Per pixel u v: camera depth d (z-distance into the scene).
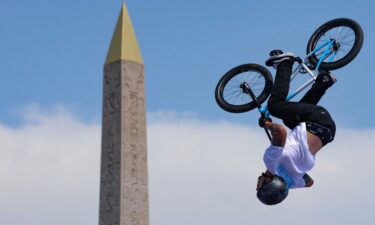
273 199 10.84
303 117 11.31
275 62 11.91
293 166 10.94
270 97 11.77
